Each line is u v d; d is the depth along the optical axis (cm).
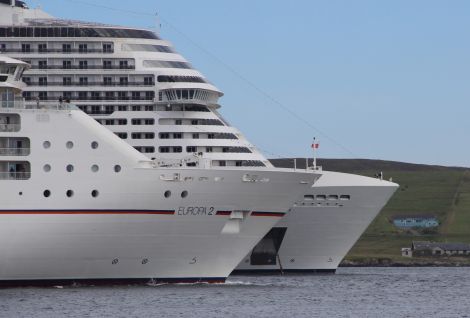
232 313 19125
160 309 19300
